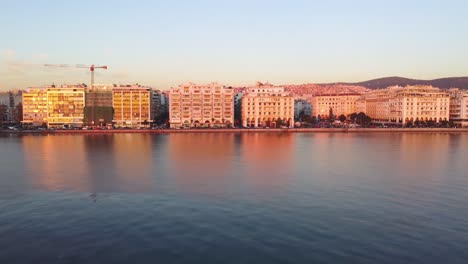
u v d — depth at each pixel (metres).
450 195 85.25
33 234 59.34
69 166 124.31
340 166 124.50
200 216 67.94
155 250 53.47
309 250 53.47
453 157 146.88
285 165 126.38
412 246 55.25
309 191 88.19
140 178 103.88
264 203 77.12
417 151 165.38
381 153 158.75
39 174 110.00
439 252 53.38
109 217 67.44
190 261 50.34
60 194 85.38
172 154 153.25
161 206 74.69
